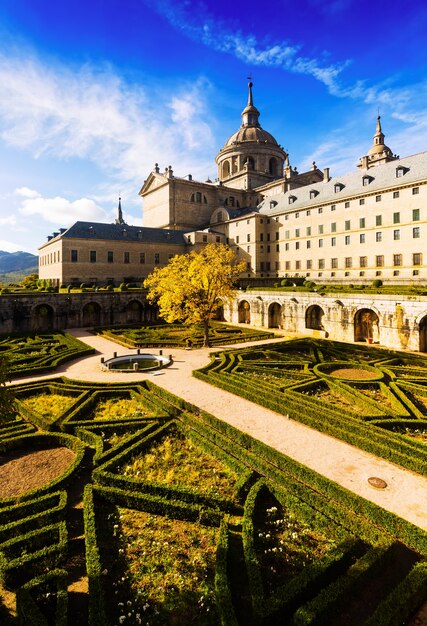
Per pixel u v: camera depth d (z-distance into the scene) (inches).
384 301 1411.2
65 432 654.5
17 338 1563.7
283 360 1139.9
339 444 601.9
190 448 600.7
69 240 2677.2
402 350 1347.2
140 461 551.8
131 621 302.5
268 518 430.3
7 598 322.7
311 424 668.7
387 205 2423.7
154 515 436.5
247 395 812.6
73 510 446.0
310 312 1749.5
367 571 327.9
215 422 671.8
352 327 1536.7
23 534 381.1
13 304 1738.4
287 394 805.9
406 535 381.7
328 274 2807.6
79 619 301.3
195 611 312.0
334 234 2755.9
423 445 556.4
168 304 1370.6
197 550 381.4
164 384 920.9
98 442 599.8
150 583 341.4
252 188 4042.8
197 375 978.1
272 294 1882.4
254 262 3240.7
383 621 279.6
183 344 1418.6
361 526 388.8
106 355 1286.9
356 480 493.0
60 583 321.1
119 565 362.3
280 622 293.1
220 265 1402.6
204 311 1382.9
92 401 790.5
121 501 451.2
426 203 2218.3
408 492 465.1
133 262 3004.4
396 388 831.7
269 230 3297.2
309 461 542.9
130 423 671.1
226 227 3553.2
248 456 543.5
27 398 844.0
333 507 419.2
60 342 1460.4
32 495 452.8
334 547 361.1
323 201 2815.0
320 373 970.7
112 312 2068.2
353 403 787.4
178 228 3681.1
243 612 307.7
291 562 364.8
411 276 2298.2
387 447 556.1
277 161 4284.0
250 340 1546.5
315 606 290.0
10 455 585.0
